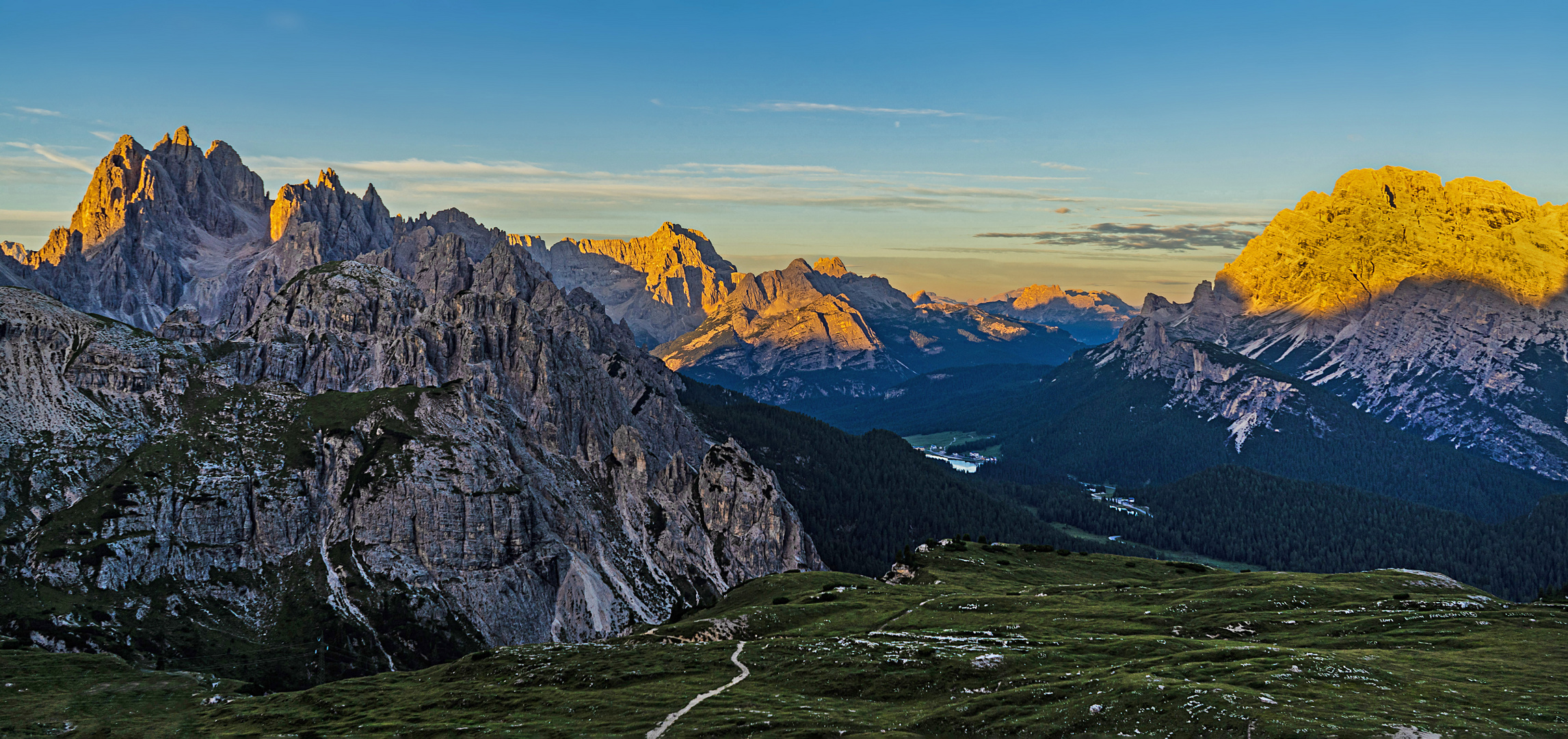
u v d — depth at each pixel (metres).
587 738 130.75
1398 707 118.19
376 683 176.00
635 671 164.12
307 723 155.25
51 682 189.50
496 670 173.38
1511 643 147.88
